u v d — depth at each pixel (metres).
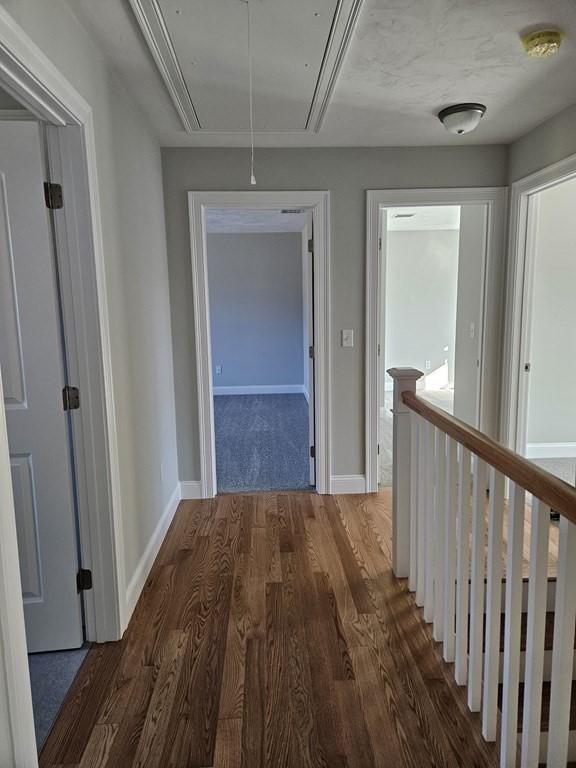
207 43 1.95
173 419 3.43
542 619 1.29
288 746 1.55
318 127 2.93
